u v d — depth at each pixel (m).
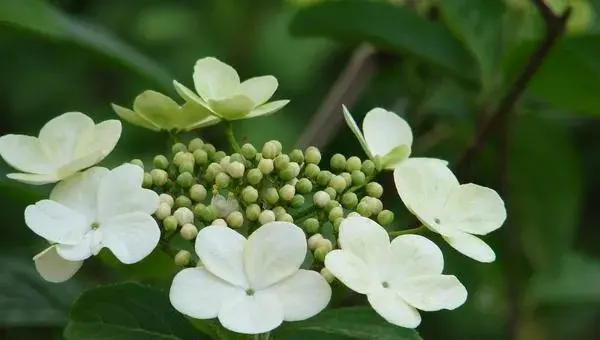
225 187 0.45
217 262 0.42
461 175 0.52
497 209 0.45
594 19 0.55
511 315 0.57
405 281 0.43
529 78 0.50
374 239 0.43
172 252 0.44
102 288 0.45
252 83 0.46
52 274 0.43
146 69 0.52
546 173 0.57
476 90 0.54
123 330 0.45
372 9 0.53
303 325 0.44
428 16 0.56
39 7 0.51
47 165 0.45
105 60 0.53
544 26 0.54
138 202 0.43
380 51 0.57
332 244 0.44
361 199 0.45
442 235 0.44
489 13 0.53
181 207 0.44
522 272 0.58
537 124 0.56
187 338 0.45
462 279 0.58
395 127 0.46
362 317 0.44
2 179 0.47
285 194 0.44
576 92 0.51
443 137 0.57
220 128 0.59
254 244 0.42
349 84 0.56
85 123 0.45
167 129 0.46
